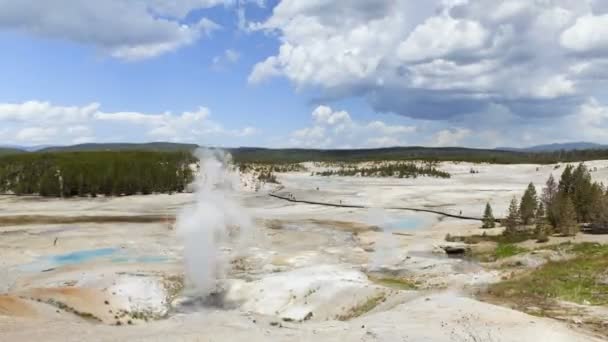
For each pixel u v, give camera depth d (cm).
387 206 9944
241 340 1833
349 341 1745
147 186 11850
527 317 1956
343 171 19738
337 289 3222
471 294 2684
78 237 6003
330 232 6919
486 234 6244
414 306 2291
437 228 7281
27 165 13325
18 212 8531
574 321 1947
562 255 4153
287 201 10856
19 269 4491
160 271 4278
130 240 5916
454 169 19662
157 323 2253
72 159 14138
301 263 4706
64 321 2228
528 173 17288
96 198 10950
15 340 1744
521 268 3912
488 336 1667
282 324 2228
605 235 5422
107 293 3391
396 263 4684
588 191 6681
